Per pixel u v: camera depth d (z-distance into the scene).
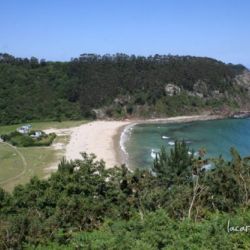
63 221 27.94
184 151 46.12
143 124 152.00
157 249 18.75
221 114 175.00
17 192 35.81
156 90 178.50
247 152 98.19
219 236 18.77
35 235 23.94
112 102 170.50
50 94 168.38
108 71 182.00
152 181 36.31
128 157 92.12
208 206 28.67
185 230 19.73
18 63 182.50
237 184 29.97
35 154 95.38
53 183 36.06
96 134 123.94
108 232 22.17
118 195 33.00
